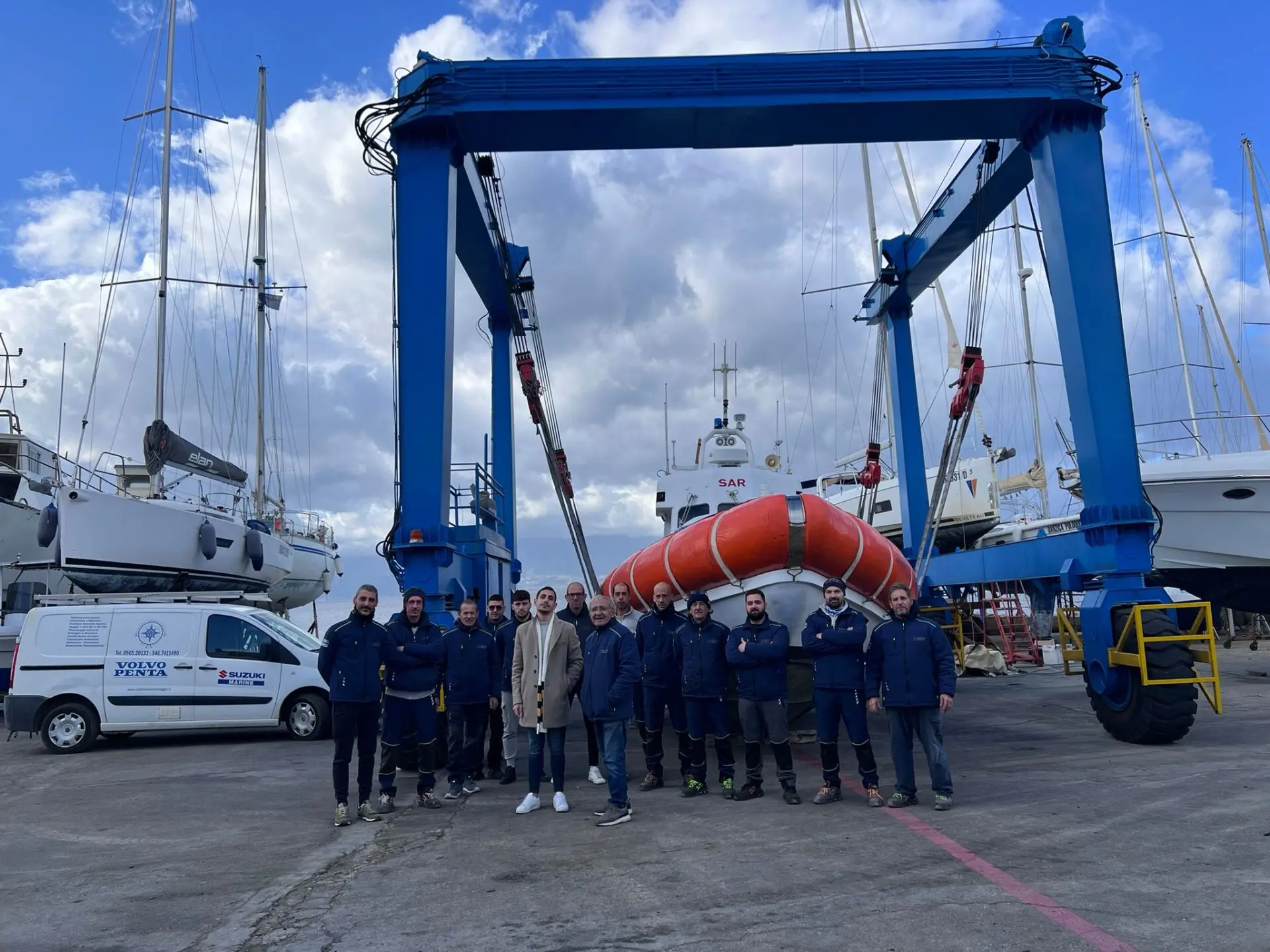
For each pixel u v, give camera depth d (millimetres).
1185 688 8477
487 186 11609
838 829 5746
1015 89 9508
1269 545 15438
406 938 3988
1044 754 8555
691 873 4848
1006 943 3654
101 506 16219
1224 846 5051
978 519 23922
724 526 8477
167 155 24547
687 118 9695
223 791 7918
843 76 9578
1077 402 9367
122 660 11180
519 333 13570
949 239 12594
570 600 7625
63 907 4633
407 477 9148
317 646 11883
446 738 8273
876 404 16359
